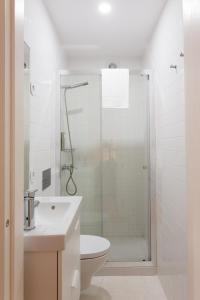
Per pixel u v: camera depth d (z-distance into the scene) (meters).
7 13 0.83
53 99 2.40
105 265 2.46
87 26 2.49
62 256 1.03
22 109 0.96
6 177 0.82
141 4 2.11
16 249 0.88
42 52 1.98
